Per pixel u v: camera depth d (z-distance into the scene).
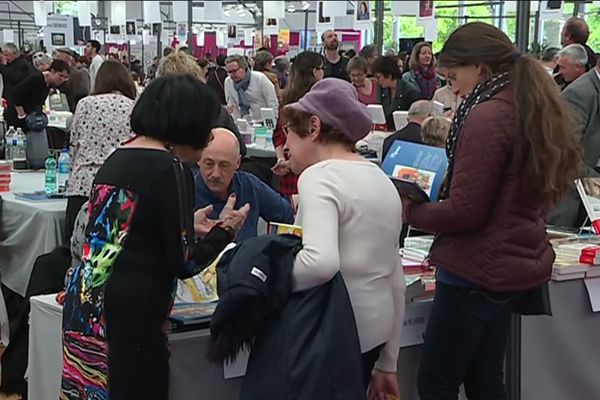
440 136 3.77
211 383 2.12
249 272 1.78
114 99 3.95
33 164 5.32
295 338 1.76
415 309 2.47
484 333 2.15
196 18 15.78
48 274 3.32
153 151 1.84
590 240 3.03
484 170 1.94
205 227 2.08
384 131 5.81
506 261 2.01
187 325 2.09
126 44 16.67
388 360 2.05
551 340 2.69
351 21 12.09
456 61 2.04
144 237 1.82
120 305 1.80
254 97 6.93
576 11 9.09
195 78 1.90
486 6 11.51
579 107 4.14
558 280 2.65
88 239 1.89
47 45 14.53
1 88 7.91
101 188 1.87
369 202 1.86
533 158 1.92
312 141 1.93
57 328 2.38
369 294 1.89
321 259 1.74
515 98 1.94
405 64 9.20
